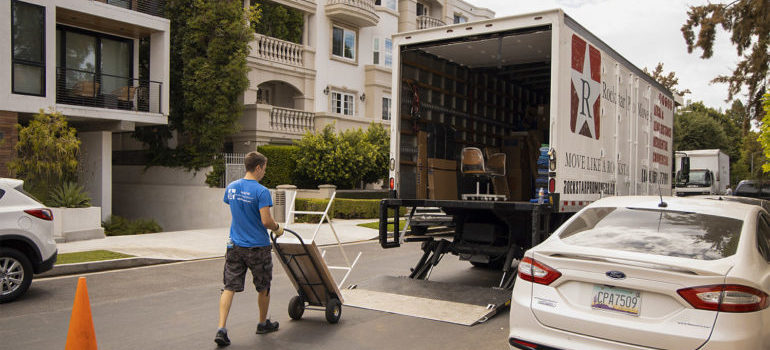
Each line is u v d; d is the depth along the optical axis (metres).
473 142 10.63
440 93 9.76
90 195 17.70
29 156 14.56
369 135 23.20
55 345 5.50
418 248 13.45
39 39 15.21
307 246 5.84
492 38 8.11
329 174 21.16
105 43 18.23
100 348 5.42
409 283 7.93
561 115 7.29
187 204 20.05
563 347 4.09
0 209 7.47
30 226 7.70
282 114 22.80
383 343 5.61
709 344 3.61
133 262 10.54
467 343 5.62
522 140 11.36
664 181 12.97
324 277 6.12
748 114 17.53
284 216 18.17
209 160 20.00
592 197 8.34
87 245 12.60
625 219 4.86
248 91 22.31
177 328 6.14
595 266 4.06
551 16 7.33
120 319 6.52
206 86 19.23
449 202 7.95
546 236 7.34
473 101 10.59
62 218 13.53
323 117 23.83
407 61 8.98
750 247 4.23
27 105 14.93
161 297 7.75
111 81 18.44
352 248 13.38
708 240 4.34
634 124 10.55
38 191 14.66
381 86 27.36
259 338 5.76
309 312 6.86
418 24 30.33
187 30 19.77
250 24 21.97
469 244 8.48
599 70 8.68
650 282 3.86
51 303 7.34
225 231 16.19
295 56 24.06
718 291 3.69
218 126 19.52
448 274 10.01
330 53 25.36
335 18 25.47
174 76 20.38
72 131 14.97
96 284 8.70
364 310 6.84
